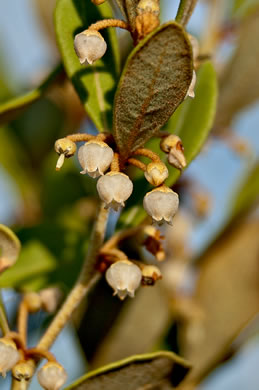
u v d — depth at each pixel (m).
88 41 0.18
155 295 0.24
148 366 0.19
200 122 0.20
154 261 0.24
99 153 0.18
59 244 0.23
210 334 0.24
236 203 0.24
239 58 0.25
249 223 0.24
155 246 0.20
